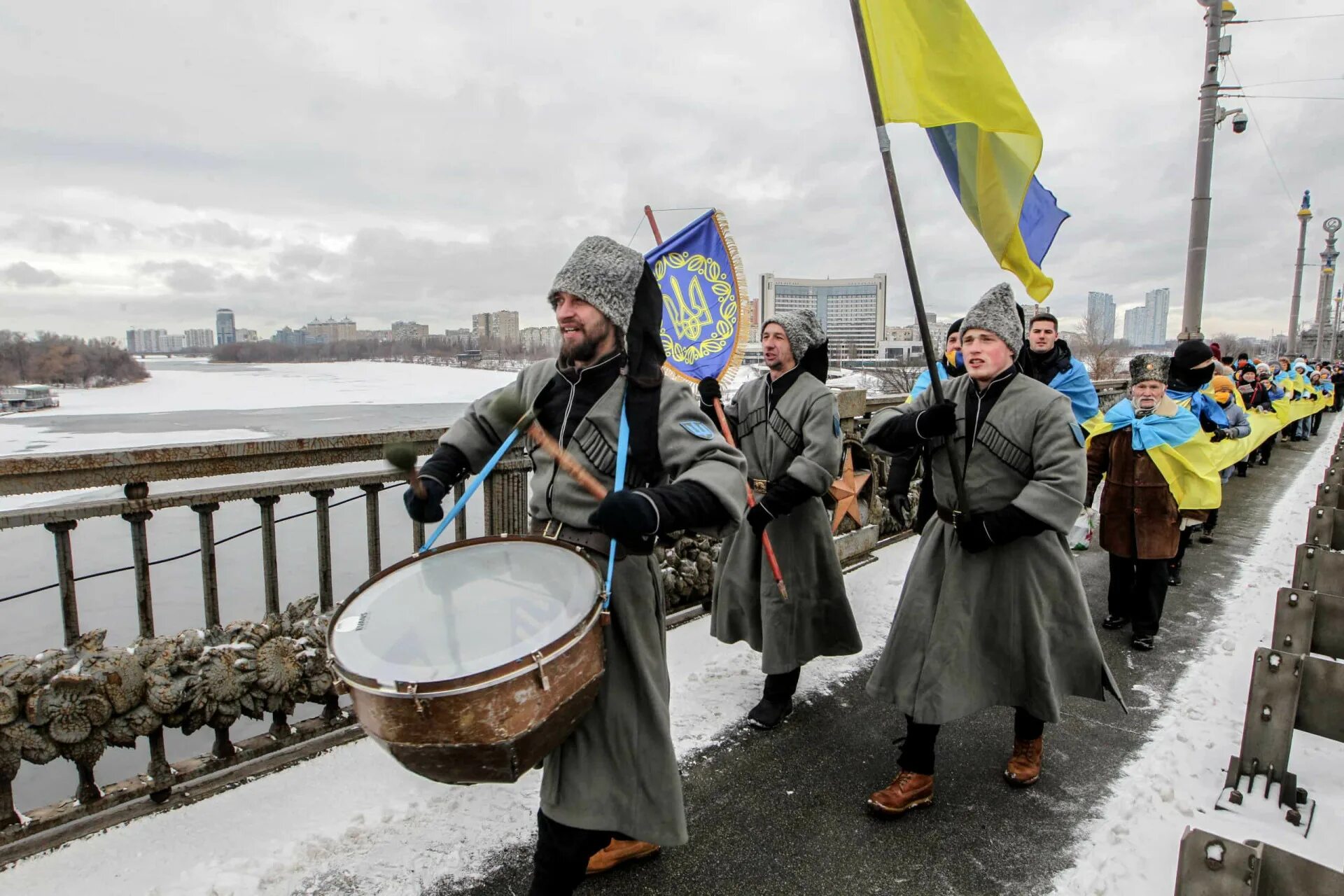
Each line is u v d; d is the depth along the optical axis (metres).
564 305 1.88
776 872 2.35
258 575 7.71
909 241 2.63
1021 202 2.84
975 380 2.72
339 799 2.54
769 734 3.21
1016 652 2.62
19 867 2.15
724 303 3.87
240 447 2.59
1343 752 3.14
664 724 1.92
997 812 2.69
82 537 9.49
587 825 1.83
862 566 5.36
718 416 3.43
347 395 52.50
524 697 1.44
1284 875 1.30
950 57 2.67
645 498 1.60
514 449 3.40
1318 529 3.75
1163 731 3.30
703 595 4.41
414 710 1.37
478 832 2.42
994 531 2.46
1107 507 4.43
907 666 2.67
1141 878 2.32
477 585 1.73
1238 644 4.34
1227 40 10.91
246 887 2.12
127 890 2.08
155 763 2.45
